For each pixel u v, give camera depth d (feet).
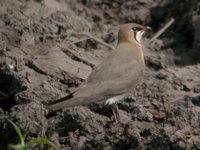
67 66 49.34
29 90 45.52
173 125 42.47
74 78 48.21
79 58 51.03
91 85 42.32
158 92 47.83
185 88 48.75
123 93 43.55
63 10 60.90
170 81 49.70
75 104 40.22
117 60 44.83
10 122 40.11
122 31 47.19
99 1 64.28
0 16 56.39
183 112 43.19
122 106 45.70
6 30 54.03
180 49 56.65
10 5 58.70
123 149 40.57
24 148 37.42
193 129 41.88
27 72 47.65
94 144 40.75
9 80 47.32
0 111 44.98
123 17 62.75
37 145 40.75
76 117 42.37
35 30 55.06
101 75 43.19
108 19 62.54
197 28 55.98
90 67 50.16
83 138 41.16
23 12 57.67
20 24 55.06
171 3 62.03
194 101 45.91
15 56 49.32
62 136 42.27
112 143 40.86
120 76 43.65
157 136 39.91
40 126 41.86
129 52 45.88
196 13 57.93
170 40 57.93
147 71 52.01
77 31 57.47
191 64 54.39
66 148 40.93
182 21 59.36
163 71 51.37
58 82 47.57
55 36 54.95
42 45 52.90
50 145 39.86
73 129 42.27
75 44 54.85
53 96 45.39
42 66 48.80
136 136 40.40
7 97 46.09
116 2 64.49
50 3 61.16
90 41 55.52
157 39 58.18
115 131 41.86
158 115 44.57
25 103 44.83
